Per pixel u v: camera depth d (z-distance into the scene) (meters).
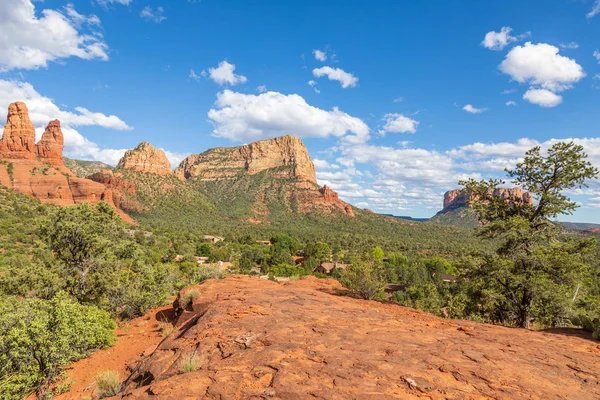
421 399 3.82
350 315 8.66
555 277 12.90
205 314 9.29
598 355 5.68
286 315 8.41
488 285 14.00
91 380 9.42
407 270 66.00
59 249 24.98
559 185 13.82
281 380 4.43
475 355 5.38
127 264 27.81
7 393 9.01
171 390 4.46
